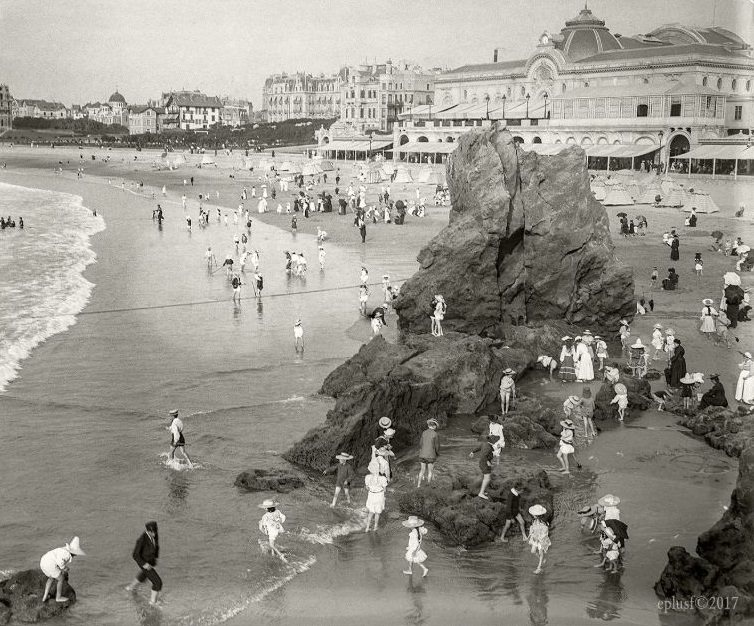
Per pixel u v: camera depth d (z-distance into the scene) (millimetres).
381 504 21906
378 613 17797
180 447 26484
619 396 30422
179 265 65312
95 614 17938
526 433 28281
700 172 107188
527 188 42625
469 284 41469
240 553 20594
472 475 24344
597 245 42469
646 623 17078
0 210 109875
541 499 22688
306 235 82062
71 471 25312
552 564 19953
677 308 46312
